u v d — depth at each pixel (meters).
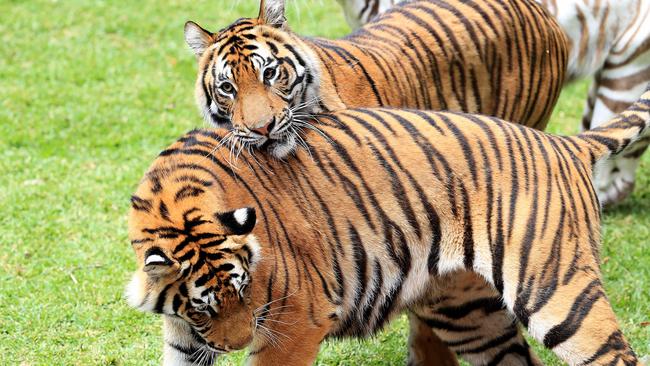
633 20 13.69
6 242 12.88
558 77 12.29
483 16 11.39
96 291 11.69
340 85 10.15
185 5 23.39
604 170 14.06
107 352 10.51
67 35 21.38
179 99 18.33
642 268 12.20
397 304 8.52
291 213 8.07
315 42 10.37
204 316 7.50
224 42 9.26
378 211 8.24
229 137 8.38
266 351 8.03
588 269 8.10
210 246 7.42
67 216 13.70
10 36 21.17
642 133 8.81
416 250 8.33
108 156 15.84
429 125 8.48
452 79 11.26
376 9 13.81
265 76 9.05
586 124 14.93
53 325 11.04
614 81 13.98
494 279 8.16
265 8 9.59
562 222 8.09
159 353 10.49
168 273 7.30
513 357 9.34
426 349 9.88
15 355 10.46
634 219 13.84
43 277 12.04
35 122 17.00
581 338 7.98
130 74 19.44
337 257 8.18
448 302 9.09
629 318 11.06
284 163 8.28
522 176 8.21
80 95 18.28
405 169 8.28
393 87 10.66
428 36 11.12
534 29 11.77
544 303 8.01
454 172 8.25
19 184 14.68
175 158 8.08
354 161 8.31
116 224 13.50
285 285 7.88
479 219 8.17
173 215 7.66
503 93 11.63
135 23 22.11
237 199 7.96
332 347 10.72
